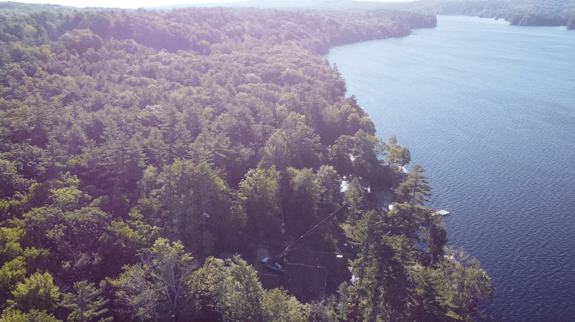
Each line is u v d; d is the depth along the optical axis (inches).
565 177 6860.2
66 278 3376.0
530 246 5211.6
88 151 4936.0
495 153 7736.2
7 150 4803.2
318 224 5216.5
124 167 4884.4
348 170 6643.7
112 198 4352.9
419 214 4992.6
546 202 6156.5
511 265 4889.3
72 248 3622.0
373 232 3841.0
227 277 3225.9
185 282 3292.3
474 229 5546.3
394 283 3553.2
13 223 3614.7
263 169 5255.9
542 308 4286.4
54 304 2994.6
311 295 4010.8
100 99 6889.8
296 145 6397.6
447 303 3479.3
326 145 7549.2
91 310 2935.5
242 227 4726.9
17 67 7003.0
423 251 5044.3
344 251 4845.0
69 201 4023.1
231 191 5073.8
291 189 5423.2
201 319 3348.9
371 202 5984.3
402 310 3703.3
